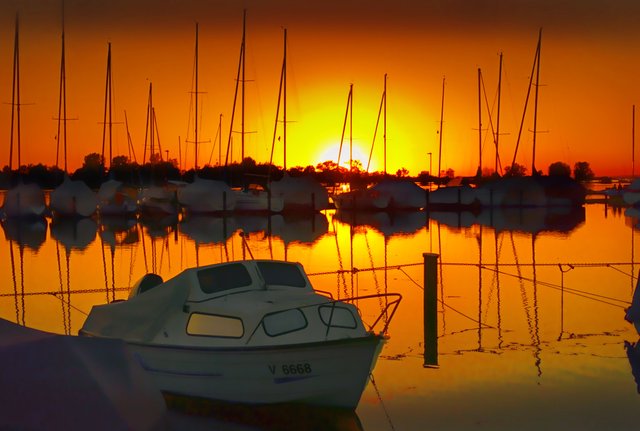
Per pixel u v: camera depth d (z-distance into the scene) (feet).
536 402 45.50
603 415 43.37
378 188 223.92
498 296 78.84
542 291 81.66
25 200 196.44
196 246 129.80
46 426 26.48
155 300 46.91
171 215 205.98
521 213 213.87
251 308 44.47
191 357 44.21
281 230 161.99
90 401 27.53
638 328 57.72
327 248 125.70
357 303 74.79
